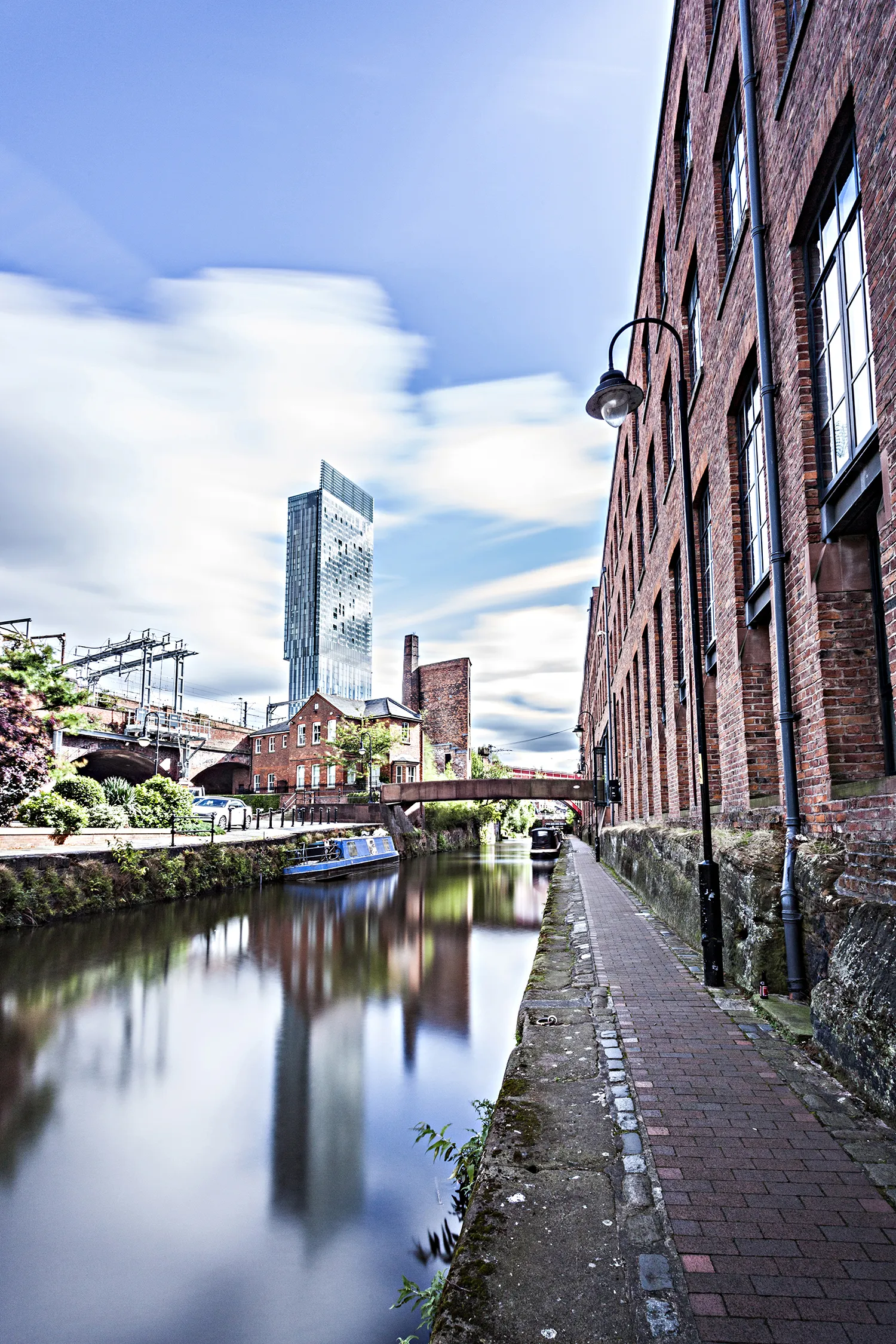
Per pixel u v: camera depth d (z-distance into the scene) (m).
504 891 31.39
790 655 6.16
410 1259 5.65
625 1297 2.37
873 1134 3.52
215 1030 11.30
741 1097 4.00
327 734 60.03
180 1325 4.93
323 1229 6.04
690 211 10.30
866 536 5.52
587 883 17.58
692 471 10.33
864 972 4.09
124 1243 5.83
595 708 44.09
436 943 19.17
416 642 81.06
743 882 6.28
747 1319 2.24
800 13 5.64
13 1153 7.32
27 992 12.98
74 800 24.03
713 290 8.76
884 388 4.24
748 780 7.46
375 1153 7.34
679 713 12.10
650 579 14.94
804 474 5.73
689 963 7.77
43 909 17.97
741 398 7.91
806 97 5.52
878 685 5.39
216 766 65.00
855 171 5.06
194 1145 7.51
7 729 18.27
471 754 77.25
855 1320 2.23
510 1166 3.29
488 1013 12.48
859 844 4.70
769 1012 5.43
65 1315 5.01
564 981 7.05
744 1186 3.05
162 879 22.70
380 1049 10.53
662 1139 3.51
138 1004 12.60
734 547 7.88
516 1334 2.21
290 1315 5.00
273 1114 8.27
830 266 5.52
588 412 7.14
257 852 29.80
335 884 32.56
